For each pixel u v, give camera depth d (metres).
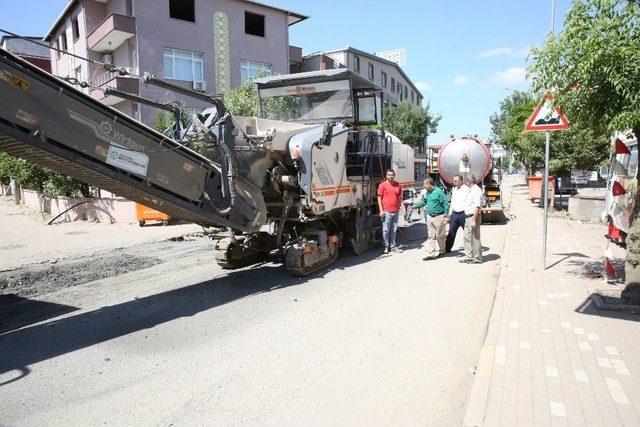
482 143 15.52
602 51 5.08
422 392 4.14
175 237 13.59
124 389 4.34
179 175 6.50
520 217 17.03
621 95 5.35
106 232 15.23
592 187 31.14
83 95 5.37
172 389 4.31
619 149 7.68
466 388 4.21
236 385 4.36
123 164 5.80
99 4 27.12
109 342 5.50
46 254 11.55
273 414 3.83
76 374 4.67
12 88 4.81
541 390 3.82
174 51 25.28
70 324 6.18
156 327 5.98
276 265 9.53
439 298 6.97
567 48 5.51
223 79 27.16
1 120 4.77
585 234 12.49
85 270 9.47
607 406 3.54
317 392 4.18
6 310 6.82
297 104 10.45
